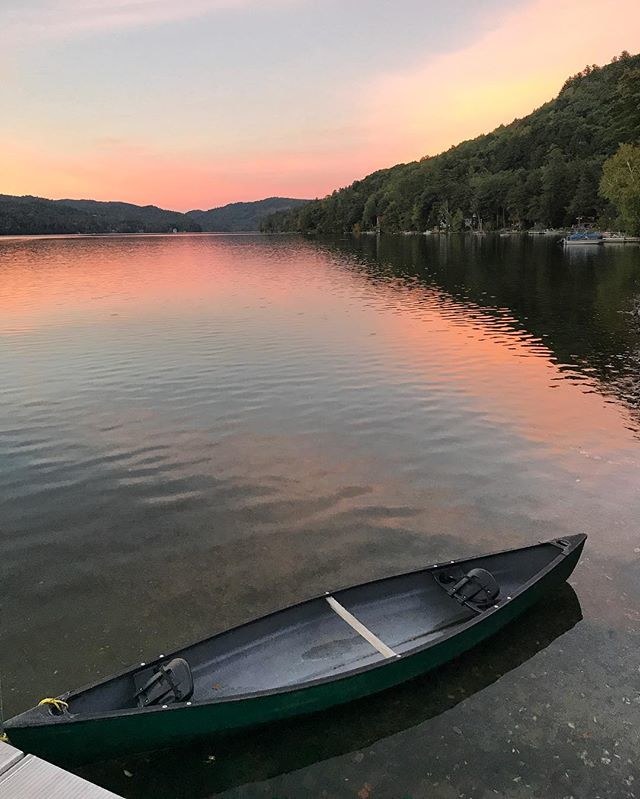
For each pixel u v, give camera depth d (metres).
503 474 13.19
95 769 6.24
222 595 9.09
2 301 41.81
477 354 24.67
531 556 8.79
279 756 6.36
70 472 13.36
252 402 18.31
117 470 13.45
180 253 112.50
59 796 4.83
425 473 13.27
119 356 24.55
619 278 49.09
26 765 5.13
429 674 7.44
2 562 9.98
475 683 7.30
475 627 7.34
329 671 7.08
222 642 7.07
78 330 30.56
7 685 7.34
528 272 56.75
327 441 15.16
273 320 33.50
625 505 11.73
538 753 6.38
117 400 18.58
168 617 8.61
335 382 20.45
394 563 9.88
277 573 9.63
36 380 20.95
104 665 7.68
